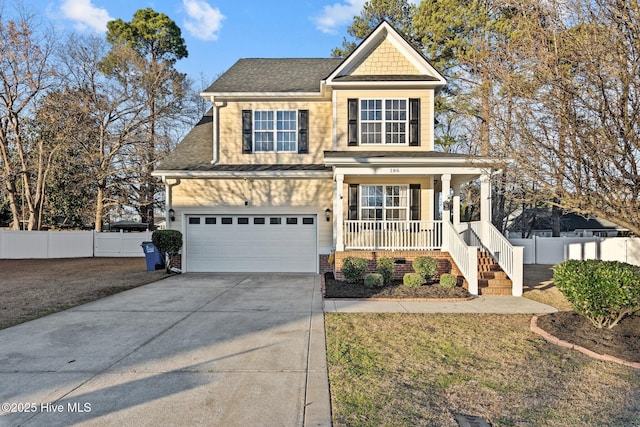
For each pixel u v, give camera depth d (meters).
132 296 9.91
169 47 32.50
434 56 21.38
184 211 14.64
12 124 23.14
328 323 7.20
